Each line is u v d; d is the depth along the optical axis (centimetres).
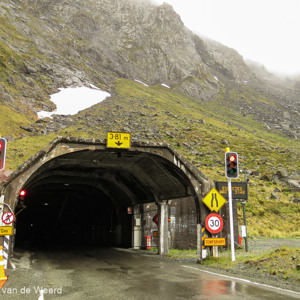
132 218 2717
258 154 6662
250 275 1098
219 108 16212
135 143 1584
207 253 1577
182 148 6309
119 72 16550
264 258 1291
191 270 1261
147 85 17288
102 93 11606
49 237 6512
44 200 4681
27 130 6488
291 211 3644
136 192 2477
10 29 13275
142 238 2677
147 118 8788
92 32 18488
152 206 2664
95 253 2298
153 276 1099
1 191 1375
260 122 14038
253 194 4066
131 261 1672
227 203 2144
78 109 9175
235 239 2111
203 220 1548
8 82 9275
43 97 9481
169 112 10206
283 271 1068
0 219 1356
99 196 3438
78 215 5153
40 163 1454
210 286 886
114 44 18838
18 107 7950
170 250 2341
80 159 1845
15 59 10938
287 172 5288
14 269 1350
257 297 735
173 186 1891
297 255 1235
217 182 1991
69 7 18575
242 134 9175
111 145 1545
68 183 2817
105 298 748
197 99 17625
